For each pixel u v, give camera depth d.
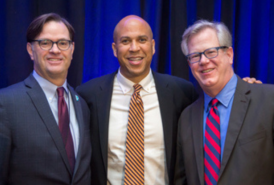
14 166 1.25
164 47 2.12
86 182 1.42
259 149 1.24
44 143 1.29
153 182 1.60
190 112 1.54
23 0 1.85
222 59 1.37
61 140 1.34
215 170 1.31
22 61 1.86
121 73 1.72
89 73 2.02
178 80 1.80
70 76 1.93
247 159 1.24
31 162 1.27
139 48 1.59
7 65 1.85
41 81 1.42
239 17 2.09
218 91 1.41
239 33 2.09
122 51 1.62
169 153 1.59
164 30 2.12
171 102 1.67
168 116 1.63
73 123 1.48
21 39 1.85
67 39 1.42
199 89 2.09
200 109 1.49
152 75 1.79
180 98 1.71
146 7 2.03
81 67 1.92
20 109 1.29
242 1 2.07
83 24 1.91
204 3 2.09
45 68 1.39
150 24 2.04
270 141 1.25
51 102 1.42
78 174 1.37
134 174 1.55
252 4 2.17
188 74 2.07
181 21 2.04
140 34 1.59
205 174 1.35
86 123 1.56
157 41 2.00
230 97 1.38
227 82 1.40
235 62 2.11
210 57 1.36
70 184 1.34
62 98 1.44
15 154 1.25
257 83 1.49
